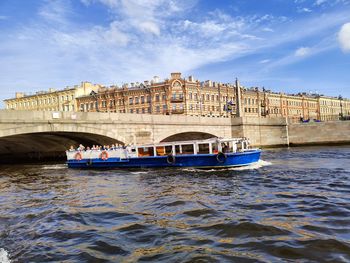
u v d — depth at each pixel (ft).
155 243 30.37
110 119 111.24
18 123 90.07
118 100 242.37
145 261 26.37
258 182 62.18
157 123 126.82
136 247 29.55
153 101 229.86
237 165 84.89
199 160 85.61
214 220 36.68
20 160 141.69
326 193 49.67
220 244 29.40
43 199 53.11
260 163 93.50
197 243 29.89
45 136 114.11
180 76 228.22
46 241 31.96
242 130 165.07
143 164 93.30
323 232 31.40
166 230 33.88
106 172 88.99
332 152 127.95
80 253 28.43
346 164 86.22
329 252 26.66
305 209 40.29
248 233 31.94
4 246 30.91
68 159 106.01
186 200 47.47
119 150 96.78
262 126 177.37
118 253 28.30
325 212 38.58
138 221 37.58
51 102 276.00
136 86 245.45
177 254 27.50
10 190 63.62
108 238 32.07
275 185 58.29
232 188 56.75
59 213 42.29
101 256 27.73
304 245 28.17
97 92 259.39
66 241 31.81
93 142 126.62
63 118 99.14
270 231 32.12
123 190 58.75
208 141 86.02
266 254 26.78
